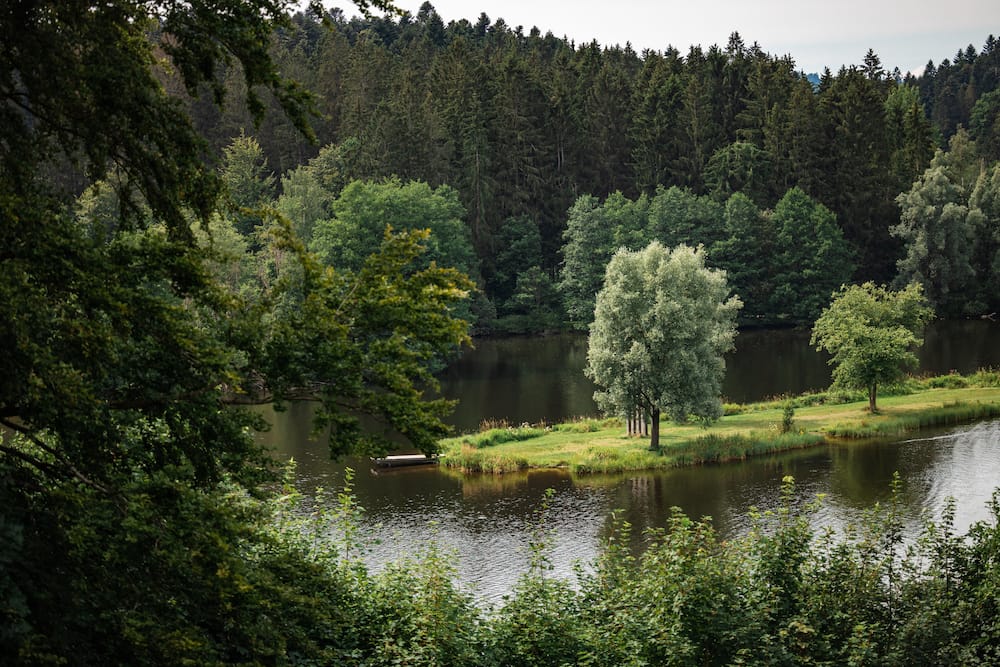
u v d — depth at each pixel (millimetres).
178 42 11234
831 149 108938
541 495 39781
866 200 107062
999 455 43781
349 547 18125
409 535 34188
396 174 94375
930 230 97000
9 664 8445
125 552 9695
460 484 41562
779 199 111188
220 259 11469
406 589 16797
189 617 10781
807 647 16141
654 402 46688
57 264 9469
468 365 76562
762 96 119125
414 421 11430
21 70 10148
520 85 108000
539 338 92562
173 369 10797
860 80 111438
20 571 9227
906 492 38250
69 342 9547
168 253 10773
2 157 10211
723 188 108500
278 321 11742
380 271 12273
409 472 43375
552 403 60094
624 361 46531
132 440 11734
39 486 10133
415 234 12516
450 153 100062
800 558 17609
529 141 107625
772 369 71000
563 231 102375
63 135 11031
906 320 57125
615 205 102562
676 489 40438
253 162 99000
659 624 15922
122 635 9492
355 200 78500
